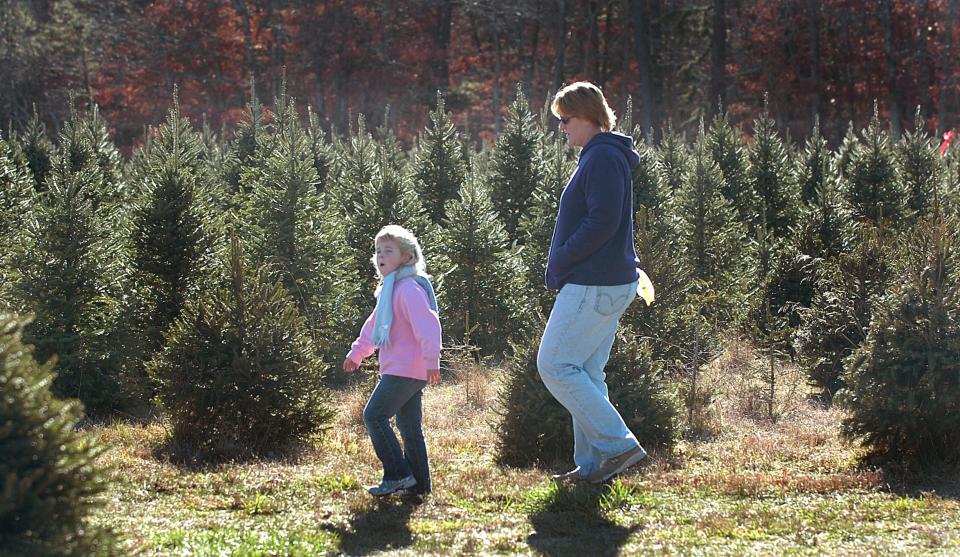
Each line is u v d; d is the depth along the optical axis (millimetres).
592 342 5863
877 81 54281
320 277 12930
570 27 63094
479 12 59938
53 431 3504
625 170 5762
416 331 5832
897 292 6949
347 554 4977
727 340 12000
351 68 58094
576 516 5668
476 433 8695
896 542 5012
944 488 6219
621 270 5789
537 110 59562
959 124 54250
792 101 54719
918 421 6641
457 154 19797
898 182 17859
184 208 11086
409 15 60406
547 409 7301
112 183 16266
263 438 7605
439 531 5422
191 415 7598
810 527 5344
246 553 4781
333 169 21219
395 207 14852
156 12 56062
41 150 18938
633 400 7566
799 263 13180
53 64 53188
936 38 55031
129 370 10078
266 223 13078
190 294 10898
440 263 14438
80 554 3510
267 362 7711
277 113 14953
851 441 6949
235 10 57562
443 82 61531
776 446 7730
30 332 9750
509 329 14438
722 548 4961
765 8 55469
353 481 6477
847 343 10352
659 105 61469
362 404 9281
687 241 15328
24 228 10719
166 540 4992
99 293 10250
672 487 6344
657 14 61656
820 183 19734
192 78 55781
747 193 19031
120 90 55188
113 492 6047
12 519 3393
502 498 6141
